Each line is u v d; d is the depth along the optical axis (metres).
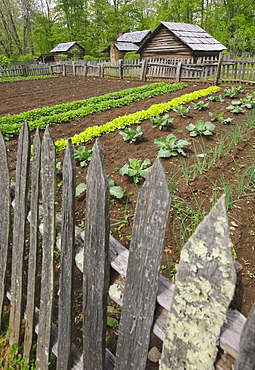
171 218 3.03
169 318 1.09
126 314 1.27
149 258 1.14
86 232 1.35
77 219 3.17
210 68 11.83
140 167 3.90
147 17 46.09
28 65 22.22
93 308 1.41
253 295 2.15
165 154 4.40
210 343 0.98
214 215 0.92
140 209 1.13
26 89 13.73
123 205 3.39
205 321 0.99
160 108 7.06
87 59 35.28
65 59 34.25
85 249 1.38
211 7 35.59
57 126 6.78
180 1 33.53
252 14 29.75
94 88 13.01
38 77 20.12
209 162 4.25
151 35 16.86
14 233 1.96
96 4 46.28
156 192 1.06
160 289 1.19
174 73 13.60
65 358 1.62
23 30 43.44
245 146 4.86
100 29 48.12
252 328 0.82
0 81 17.55
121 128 6.08
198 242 0.97
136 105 8.50
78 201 3.52
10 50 41.69
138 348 1.27
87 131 5.70
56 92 12.36
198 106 6.97
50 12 51.44
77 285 2.47
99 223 1.27
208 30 35.94
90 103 9.18
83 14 47.56
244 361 0.86
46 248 1.63
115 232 2.92
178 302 1.05
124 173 3.72
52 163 1.48
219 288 0.94
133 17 48.41
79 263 1.58
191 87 11.26
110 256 1.39
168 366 1.14
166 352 1.13
